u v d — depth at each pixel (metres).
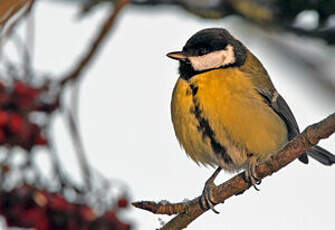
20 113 5.35
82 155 5.47
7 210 5.32
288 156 7.35
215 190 7.86
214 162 9.95
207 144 9.55
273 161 7.52
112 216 5.44
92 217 5.39
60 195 5.42
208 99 9.26
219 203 7.90
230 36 10.17
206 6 10.82
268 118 9.49
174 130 9.95
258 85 9.66
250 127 9.23
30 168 5.38
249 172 7.70
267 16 10.33
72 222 5.37
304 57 8.19
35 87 5.48
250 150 9.41
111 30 5.47
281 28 10.62
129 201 5.55
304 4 10.59
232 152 9.53
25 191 5.32
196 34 10.09
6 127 5.26
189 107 9.44
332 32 10.61
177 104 9.61
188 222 7.76
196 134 9.52
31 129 5.34
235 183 7.80
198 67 9.76
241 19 10.54
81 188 5.47
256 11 10.31
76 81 5.53
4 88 5.40
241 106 9.23
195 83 9.52
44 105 5.46
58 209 5.34
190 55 9.89
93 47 5.48
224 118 9.19
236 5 10.42
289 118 10.30
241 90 9.35
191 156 10.05
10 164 5.32
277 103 9.96
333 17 10.79
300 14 10.73
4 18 5.14
